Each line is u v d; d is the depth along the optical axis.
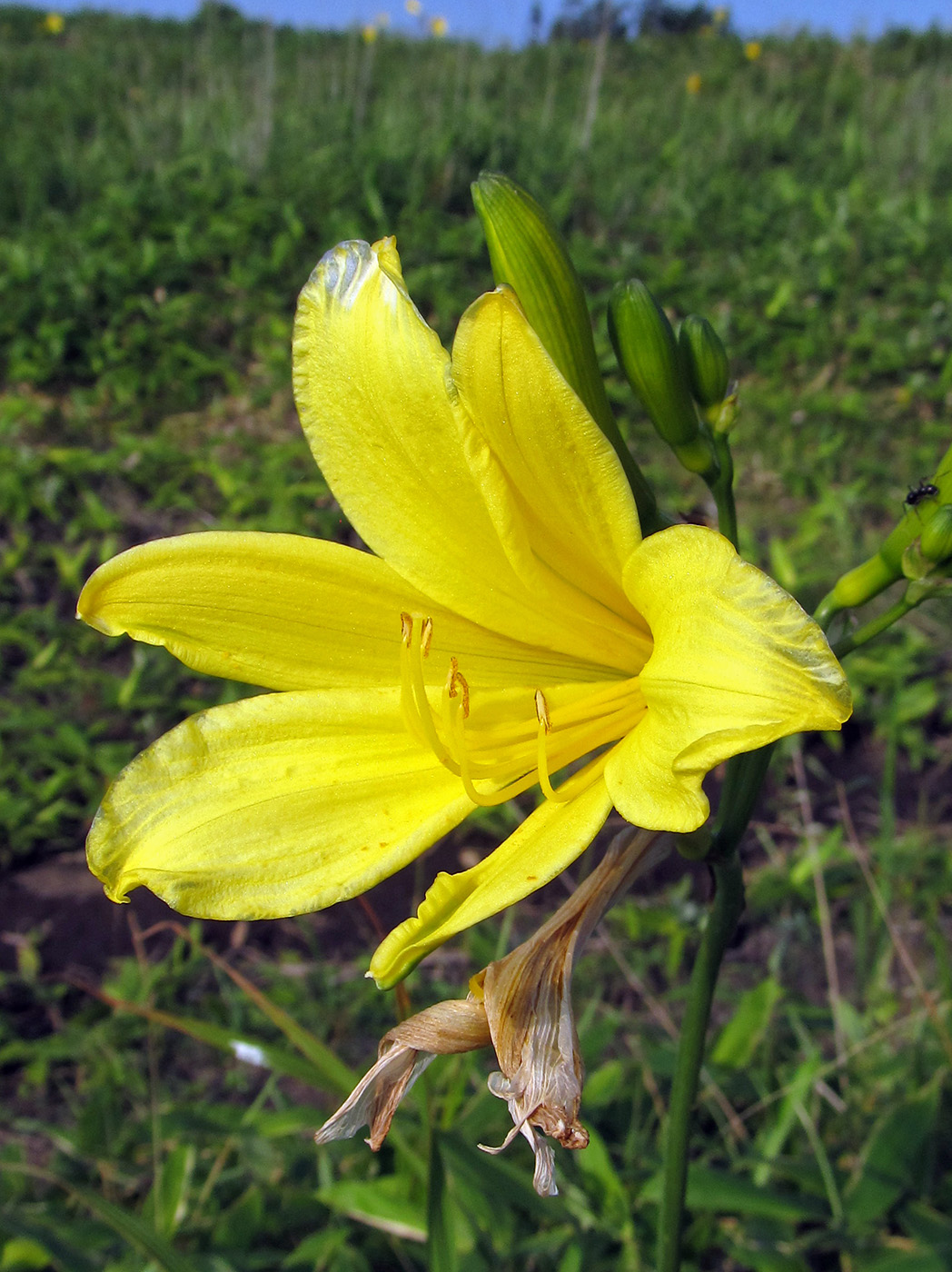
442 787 0.12
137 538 0.43
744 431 0.52
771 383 0.55
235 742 0.12
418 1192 0.19
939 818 0.34
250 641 0.12
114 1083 0.24
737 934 0.29
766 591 0.09
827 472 0.49
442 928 0.10
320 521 0.43
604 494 0.10
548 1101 0.11
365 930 0.30
